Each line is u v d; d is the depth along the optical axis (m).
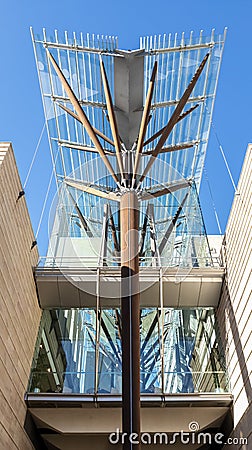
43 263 17.45
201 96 21.75
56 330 17.34
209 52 19.98
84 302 17.66
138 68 20.12
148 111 17.22
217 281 17.12
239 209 15.48
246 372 13.76
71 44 20.67
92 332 17.03
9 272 14.06
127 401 12.27
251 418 13.07
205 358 16.69
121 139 19.91
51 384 15.33
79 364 15.89
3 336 13.25
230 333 15.60
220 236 21.81
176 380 15.34
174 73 21.20
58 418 15.08
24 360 15.13
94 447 15.74
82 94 21.47
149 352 16.53
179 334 17.09
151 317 17.42
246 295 14.34
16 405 13.97
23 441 14.36
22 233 15.62
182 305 17.64
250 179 14.51
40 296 17.41
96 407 14.98
